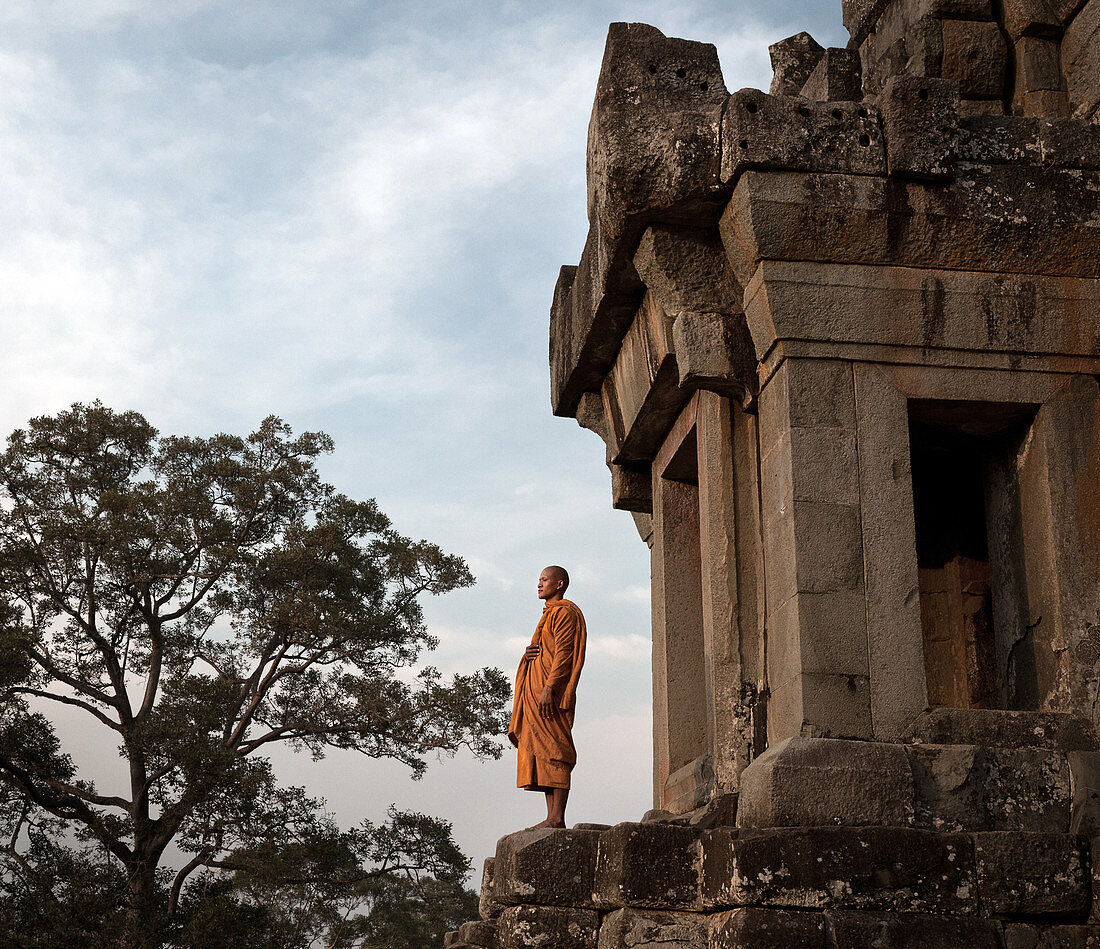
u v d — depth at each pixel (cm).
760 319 751
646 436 1016
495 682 2520
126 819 2314
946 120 754
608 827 782
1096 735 697
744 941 599
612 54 818
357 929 2633
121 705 2517
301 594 2462
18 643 2286
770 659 737
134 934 2095
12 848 2311
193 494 2545
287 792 2347
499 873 773
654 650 1029
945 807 658
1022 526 772
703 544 867
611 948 678
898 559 712
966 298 755
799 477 719
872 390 738
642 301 907
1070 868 638
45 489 2545
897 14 1066
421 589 2692
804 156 745
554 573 899
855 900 612
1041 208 765
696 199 774
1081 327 761
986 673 960
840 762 653
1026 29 955
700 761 871
